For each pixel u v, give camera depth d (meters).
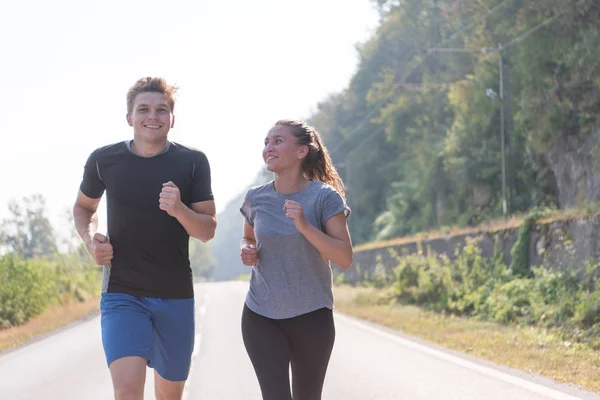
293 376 4.88
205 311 22.27
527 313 16.70
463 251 23.86
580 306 14.60
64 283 27.70
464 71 48.25
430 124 53.84
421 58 53.91
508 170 32.16
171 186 4.70
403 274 24.77
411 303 23.67
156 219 4.95
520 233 20.98
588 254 18.17
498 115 39.34
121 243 4.96
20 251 25.83
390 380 9.06
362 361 10.85
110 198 5.01
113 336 4.75
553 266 19.53
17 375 10.16
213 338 14.45
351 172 70.69
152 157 5.02
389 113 57.97
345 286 39.78
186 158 5.07
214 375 9.83
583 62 27.16
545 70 29.62
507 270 21.16
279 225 4.73
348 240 4.76
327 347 4.79
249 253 4.74
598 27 27.31
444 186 47.31
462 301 20.08
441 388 8.46
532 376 9.30
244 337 4.82
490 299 18.58
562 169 30.16
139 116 4.96
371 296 25.56
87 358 11.93
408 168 58.12
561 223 19.42
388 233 55.00
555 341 13.19
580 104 28.53
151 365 5.07
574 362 10.34
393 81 62.00
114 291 4.93
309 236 4.50
